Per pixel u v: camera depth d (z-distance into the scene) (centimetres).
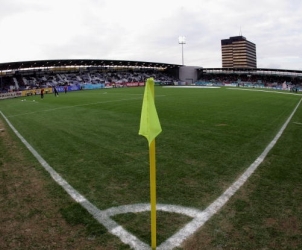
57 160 648
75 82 6525
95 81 6900
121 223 359
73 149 742
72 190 471
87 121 1235
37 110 1858
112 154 682
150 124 283
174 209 395
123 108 1744
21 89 5184
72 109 1800
